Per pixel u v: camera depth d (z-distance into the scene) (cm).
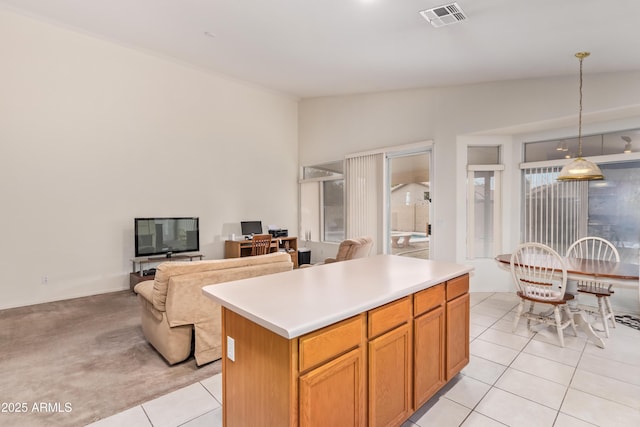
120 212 502
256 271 287
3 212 412
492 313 388
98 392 226
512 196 482
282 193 721
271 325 131
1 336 323
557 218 446
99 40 477
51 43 439
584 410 205
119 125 498
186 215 573
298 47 408
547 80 409
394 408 179
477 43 322
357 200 613
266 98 687
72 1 378
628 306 391
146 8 374
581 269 298
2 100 409
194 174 582
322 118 692
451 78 447
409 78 465
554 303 300
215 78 605
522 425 192
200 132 589
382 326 170
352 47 379
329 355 142
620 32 273
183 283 255
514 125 434
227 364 167
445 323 222
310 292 177
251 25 370
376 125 588
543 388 230
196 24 397
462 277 243
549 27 274
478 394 223
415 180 539
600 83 372
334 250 677
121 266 502
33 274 432
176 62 552
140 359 275
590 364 264
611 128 402
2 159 410
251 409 151
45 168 439
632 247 391
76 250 464
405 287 187
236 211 643
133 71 509
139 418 199
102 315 386
